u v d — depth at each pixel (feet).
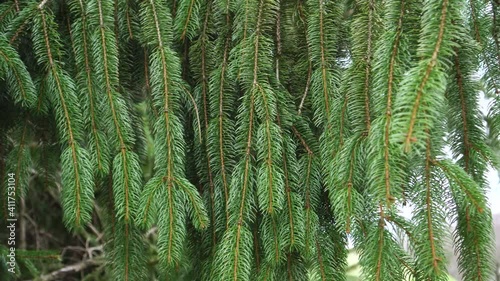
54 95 2.10
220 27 2.18
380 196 1.69
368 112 1.87
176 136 2.08
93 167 2.10
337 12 2.04
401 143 1.59
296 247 1.99
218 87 2.15
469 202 1.73
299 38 2.14
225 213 2.14
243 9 2.04
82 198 2.05
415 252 1.83
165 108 2.09
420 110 1.58
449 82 1.92
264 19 2.05
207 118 2.21
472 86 1.92
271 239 2.02
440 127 1.80
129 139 2.11
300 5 2.14
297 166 2.05
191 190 2.05
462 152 1.94
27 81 2.05
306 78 2.14
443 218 1.79
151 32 2.12
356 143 1.86
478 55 1.95
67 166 2.06
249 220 2.12
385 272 1.82
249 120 2.05
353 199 1.83
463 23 1.69
